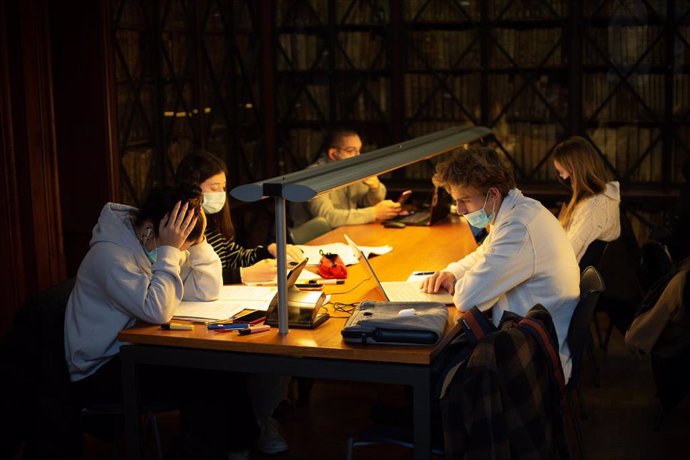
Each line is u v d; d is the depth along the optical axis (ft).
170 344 9.39
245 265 12.70
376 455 11.95
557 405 8.67
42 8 14.35
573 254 10.53
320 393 14.29
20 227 14.47
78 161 15.28
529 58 19.26
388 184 20.16
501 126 19.66
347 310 10.32
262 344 9.08
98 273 9.81
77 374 10.06
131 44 15.79
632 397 14.01
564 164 13.85
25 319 10.00
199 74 17.87
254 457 11.90
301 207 16.55
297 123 20.77
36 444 9.86
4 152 14.07
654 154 18.88
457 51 19.66
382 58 20.08
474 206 10.36
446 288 10.97
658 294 12.32
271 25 20.30
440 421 8.93
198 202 10.16
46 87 14.52
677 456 11.89
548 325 8.89
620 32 18.67
